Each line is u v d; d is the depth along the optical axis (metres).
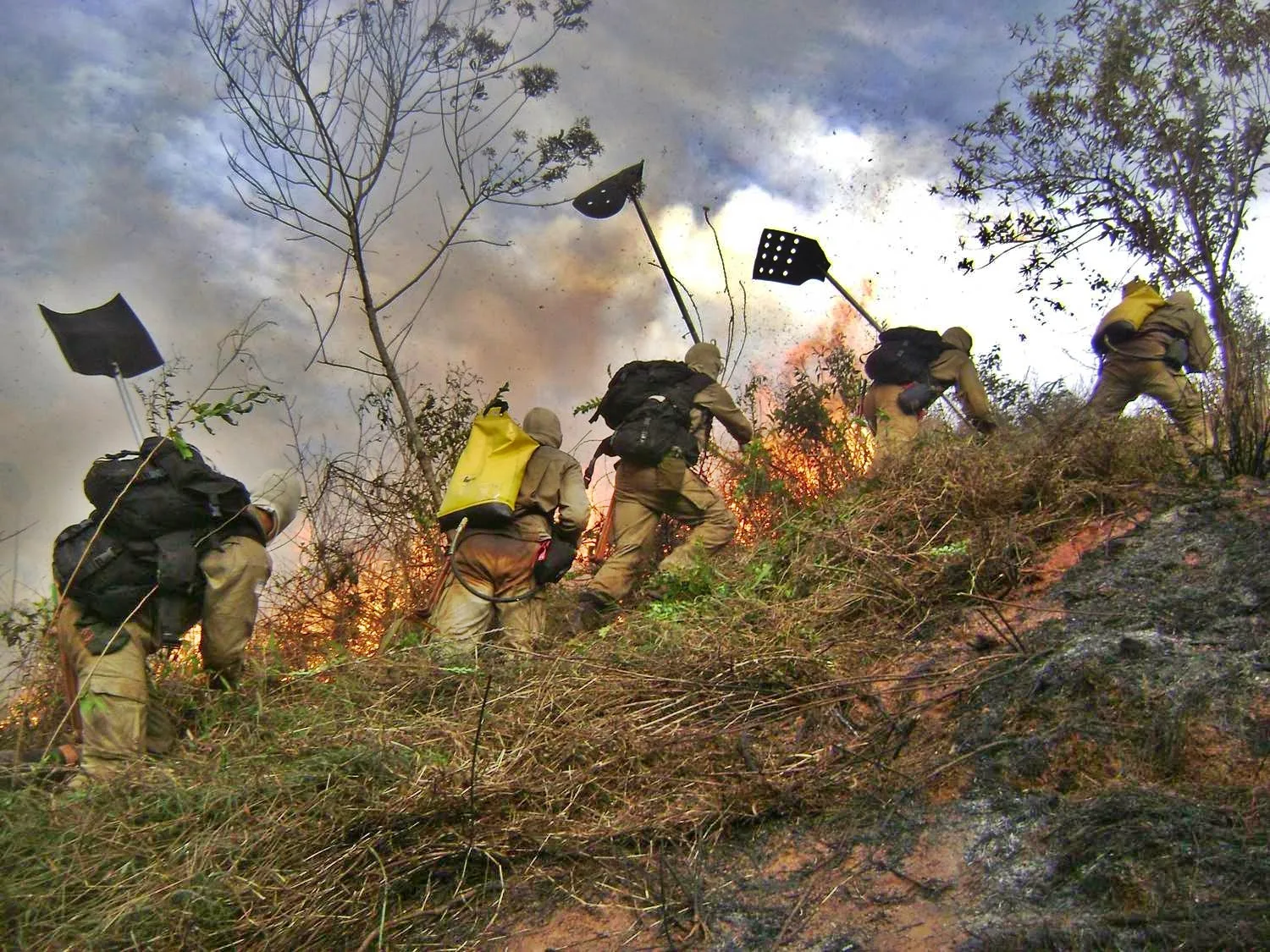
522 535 5.67
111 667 4.27
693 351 7.13
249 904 3.30
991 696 3.82
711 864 3.35
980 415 6.96
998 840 3.14
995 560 4.79
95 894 3.35
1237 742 3.29
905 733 3.78
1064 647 3.91
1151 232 7.24
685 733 3.96
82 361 5.39
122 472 4.39
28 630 4.93
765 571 5.33
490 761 3.85
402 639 5.62
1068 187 7.60
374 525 6.93
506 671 4.71
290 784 3.70
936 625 4.55
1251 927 2.56
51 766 4.14
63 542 4.37
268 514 4.80
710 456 7.34
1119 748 3.39
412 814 3.58
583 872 3.42
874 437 7.31
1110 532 4.79
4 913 3.21
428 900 3.40
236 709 4.55
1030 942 2.74
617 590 6.36
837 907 3.07
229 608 4.50
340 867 3.44
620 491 6.59
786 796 3.53
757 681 4.30
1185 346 6.41
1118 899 2.83
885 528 5.53
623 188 8.73
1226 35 7.00
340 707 4.52
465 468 5.70
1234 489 4.88
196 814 3.65
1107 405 6.42
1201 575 4.21
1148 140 7.30
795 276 8.42
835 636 4.64
